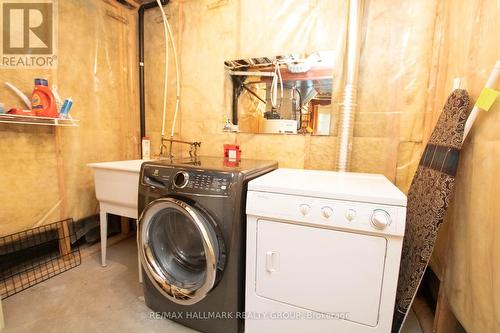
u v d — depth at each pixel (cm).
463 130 102
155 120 254
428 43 157
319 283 108
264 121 203
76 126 204
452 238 116
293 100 192
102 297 157
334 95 182
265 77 199
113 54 230
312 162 193
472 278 96
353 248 102
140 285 171
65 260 198
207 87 224
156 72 247
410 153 168
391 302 99
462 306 103
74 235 208
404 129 168
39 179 184
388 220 95
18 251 179
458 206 112
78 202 211
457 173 114
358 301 103
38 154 183
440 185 105
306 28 186
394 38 163
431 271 155
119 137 240
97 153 222
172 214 138
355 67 165
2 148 164
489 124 93
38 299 154
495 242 84
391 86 167
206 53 221
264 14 197
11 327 131
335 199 103
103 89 223
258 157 210
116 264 198
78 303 151
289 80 192
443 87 147
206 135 229
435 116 154
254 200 114
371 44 168
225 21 211
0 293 155
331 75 181
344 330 106
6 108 162
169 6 232
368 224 97
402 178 171
